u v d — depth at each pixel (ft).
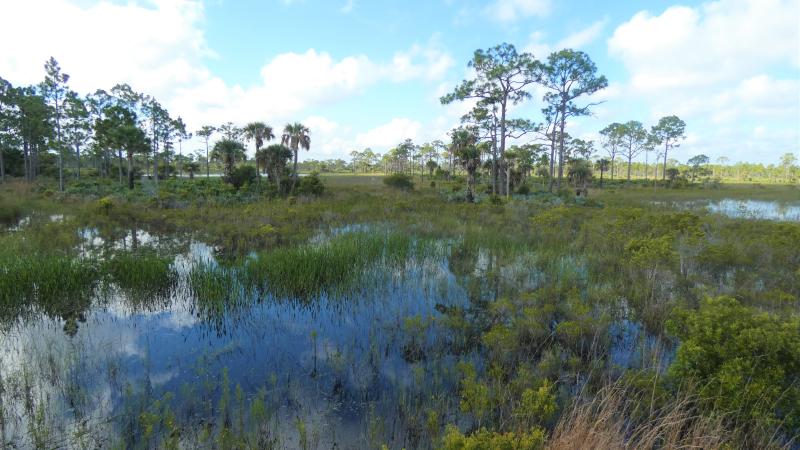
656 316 18.35
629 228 36.32
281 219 47.88
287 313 20.25
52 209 56.39
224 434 9.93
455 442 8.50
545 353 14.73
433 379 13.64
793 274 23.36
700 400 10.69
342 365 14.40
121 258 26.61
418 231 42.27
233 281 23.18
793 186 168.96
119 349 16.07
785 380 10.61
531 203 68.44
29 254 28.17
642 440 9.57
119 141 101.24
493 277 25.12
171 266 27.32
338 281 24.25
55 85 90.68
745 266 25.49
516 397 12.16
